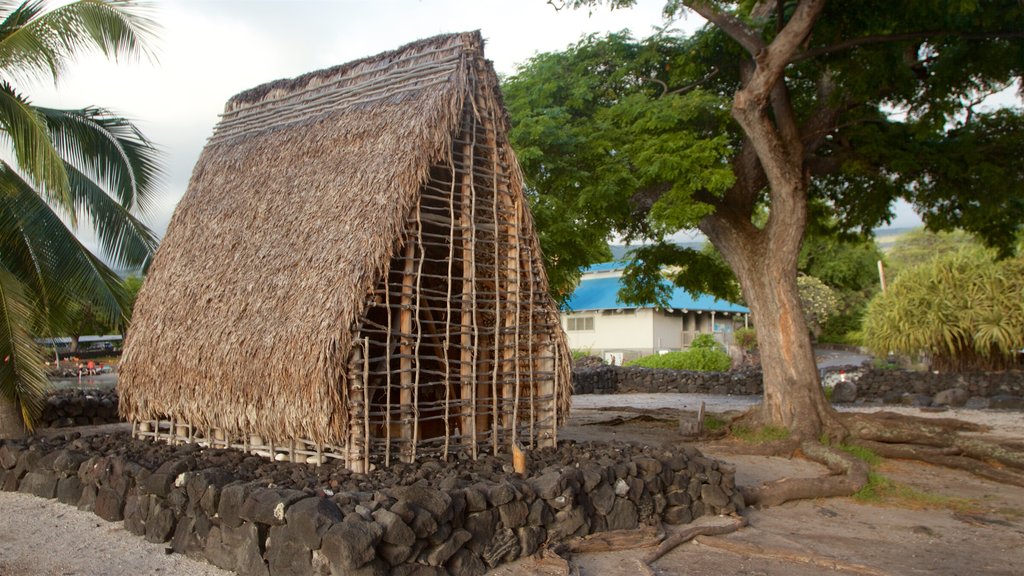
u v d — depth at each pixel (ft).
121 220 43.14
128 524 24.20
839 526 27.22
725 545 23.75
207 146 37.78
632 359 110.52
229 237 31.14
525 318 29.32
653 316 122.11
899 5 39.65
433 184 28.27
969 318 61.72
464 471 24.22
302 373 23.57
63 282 39.83
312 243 26.76
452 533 19.79
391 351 25.61
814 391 42.47
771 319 43.50
